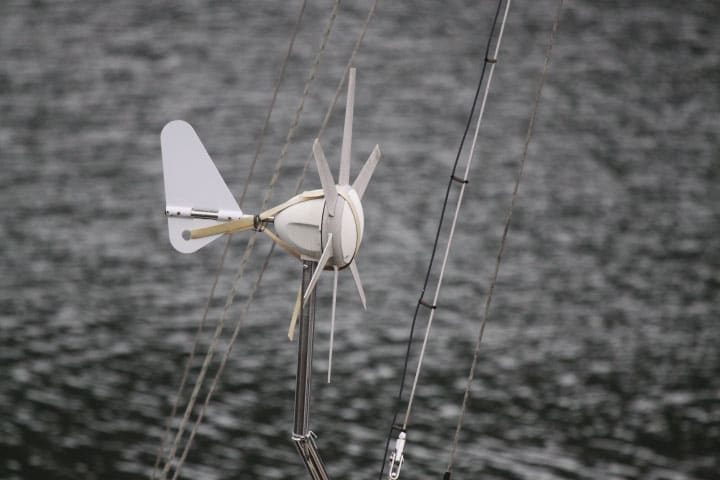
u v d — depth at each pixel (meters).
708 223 165.50
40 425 102.19
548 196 172.75
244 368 115.88
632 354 124.19
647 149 193.38
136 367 115.56
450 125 199.62
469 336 126.50
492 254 150.50
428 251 150.00
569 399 112.81
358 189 24.55
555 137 197.00
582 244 156.12
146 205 164.12
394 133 194.25
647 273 147.62
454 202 167.75
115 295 133.75
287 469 95.75
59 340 121.06
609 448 103.56
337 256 23.55
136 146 187.25
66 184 171.25
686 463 101.50
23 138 188.88
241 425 103.62
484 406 110.19
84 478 93.44
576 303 137.38
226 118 199.62
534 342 125.94
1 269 139.62
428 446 101.56
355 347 122.00
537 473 98.06
